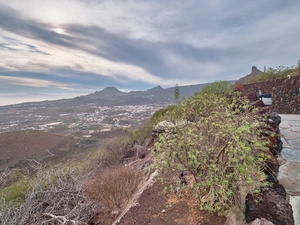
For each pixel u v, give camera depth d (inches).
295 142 121.6
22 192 127.7
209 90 308.2
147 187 109.8
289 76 282.2
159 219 81.4
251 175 64.1
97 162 235.0
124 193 122.7
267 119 103.7
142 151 229.3
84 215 110.8
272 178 69.1
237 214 66.6
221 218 72.4
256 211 61.7
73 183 142.0
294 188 72.9
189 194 91.9
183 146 74.9
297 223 59.4
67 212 113.4
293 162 93.0
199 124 85.5
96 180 137.8
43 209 119.0
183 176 101.8
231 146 62.3
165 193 99.2
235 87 356.8
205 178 69.6
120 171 140.6
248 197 64.4
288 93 277.1
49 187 132.9
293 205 65.1
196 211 80.4
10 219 100.5
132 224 81.6
